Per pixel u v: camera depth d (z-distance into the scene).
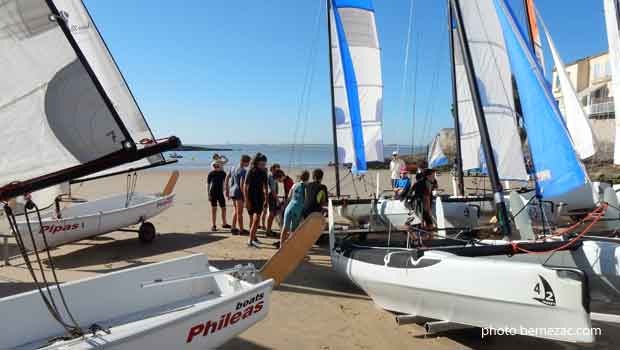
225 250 6.74
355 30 9.04
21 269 5.65
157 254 6.52
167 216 10.14
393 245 4.88
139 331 2.48
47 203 4.88
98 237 7.70
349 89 9.05
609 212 6.41
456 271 3.43
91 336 2.78
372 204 7.25
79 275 5.40
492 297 3.22
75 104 2.85
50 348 2.59
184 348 2.72
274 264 4.01
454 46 8.98
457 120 9.02
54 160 2.82
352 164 9.16
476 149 8.95
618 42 9.20
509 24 4.41
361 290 4.96
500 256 3.96
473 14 5.51
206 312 2.80
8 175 2.70
